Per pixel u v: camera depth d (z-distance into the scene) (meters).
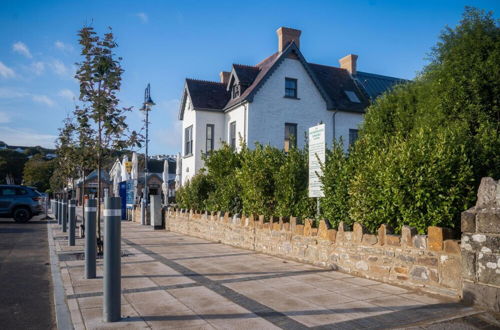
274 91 23.28
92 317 5.12
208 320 4.98
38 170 62.81
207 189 16.67
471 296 5.41
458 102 9.67
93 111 10.07
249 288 6.62
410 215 6.61
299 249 9.23
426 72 12.88
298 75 23.98
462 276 5.54
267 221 11.00
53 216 29.98
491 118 9.52
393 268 6.71
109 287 4.93
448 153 6.45
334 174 8.70
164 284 6.95
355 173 8.26
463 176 6.38
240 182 11.86
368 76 28.95
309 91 24.14
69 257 10.02
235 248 11.88
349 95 26.02
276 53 25.20
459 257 5.66
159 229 19.59
